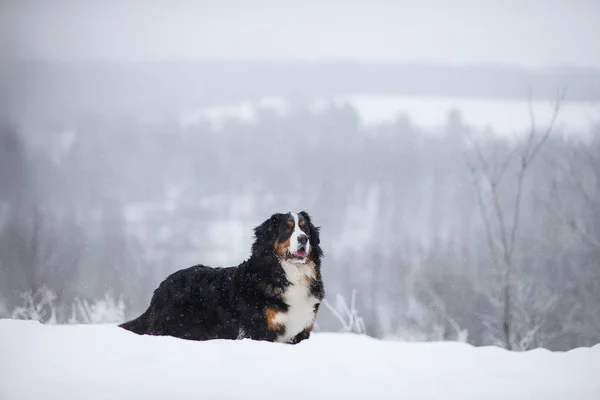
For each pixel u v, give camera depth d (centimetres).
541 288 2198
